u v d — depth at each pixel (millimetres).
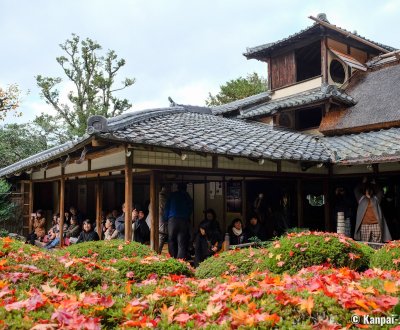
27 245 4094
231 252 5125
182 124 8031
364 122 9898
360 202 8484
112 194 11039
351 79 12211
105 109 20156
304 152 8461
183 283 3346
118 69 21391
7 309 2219
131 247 4738
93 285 3158
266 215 9602
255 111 11836
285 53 12969
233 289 2875
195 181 9477
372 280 2975
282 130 11406
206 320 2334
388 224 9789
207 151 6418
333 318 2262
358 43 12445
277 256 4469
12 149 18062
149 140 5895
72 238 9578
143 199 10961
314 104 11031
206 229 7488
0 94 18297
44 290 2717
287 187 10609
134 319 2377
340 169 9445
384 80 11258
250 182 9586
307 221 11852
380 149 8180
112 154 6973
